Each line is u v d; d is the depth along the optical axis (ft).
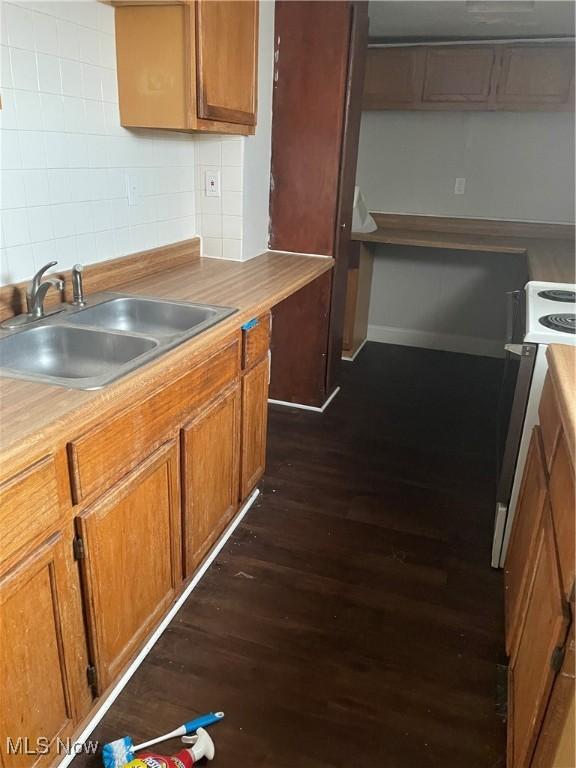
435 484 8.57
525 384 6.11
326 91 8.98
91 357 5.48
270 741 4.75
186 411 5.40
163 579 5.51
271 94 9.16
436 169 13.38
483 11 9.71
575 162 12.50
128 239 7.31
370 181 13.94
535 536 4.86
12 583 3.50
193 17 6.21
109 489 4.36
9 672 3.65
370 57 12.27
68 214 6.19
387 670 5.46
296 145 9.37
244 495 7.40
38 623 3.85
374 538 7.30
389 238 12.43
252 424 7.23
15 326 5.32
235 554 6.90
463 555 7.06
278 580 6.53
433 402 11.47
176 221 8.37
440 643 5.79
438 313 14.46
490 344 14.24
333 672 5.41
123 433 4.42
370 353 14.16
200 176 8.66
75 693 4.42
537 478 5.22
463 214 13.55
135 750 4.57
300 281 7.80
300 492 8.21
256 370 7.03
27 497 3.52
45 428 3.50
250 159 8.70
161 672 5.32
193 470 5.66
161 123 6.68
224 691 5.16
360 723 4.95
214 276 7.86
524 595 4.97
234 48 7.23
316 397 10.82
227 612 6.04
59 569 3.96
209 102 6.77
